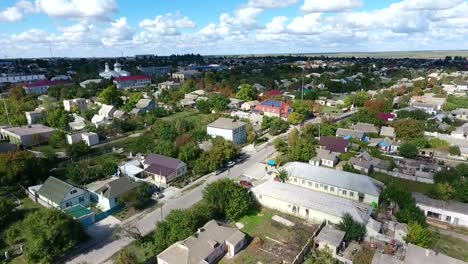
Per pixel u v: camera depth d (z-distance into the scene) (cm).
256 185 5638
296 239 4188
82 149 7156
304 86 16750
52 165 6594
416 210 4391
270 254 3888
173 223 4084
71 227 3934
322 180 5478
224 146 6831
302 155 6694
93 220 4625
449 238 4216
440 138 7862
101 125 9088
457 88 15388
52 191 5022
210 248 3716
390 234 4119
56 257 3803
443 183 5225
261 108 11300
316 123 9738
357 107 12550
